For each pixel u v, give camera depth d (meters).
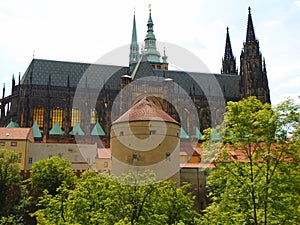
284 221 39.00
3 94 174.50
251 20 194.38
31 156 121.50
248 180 41.91
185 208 50.72
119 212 45.59
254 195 40.84
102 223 43.84
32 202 94.50
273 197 39.97
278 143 40.59
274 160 40.38
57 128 162.50
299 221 38.75
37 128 160.75
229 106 43.88
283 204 38.62
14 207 87.62
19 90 171.50
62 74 179.62
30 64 182.62
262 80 186.25
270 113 41.81
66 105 166.75
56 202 48.06
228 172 43.09
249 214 40.56
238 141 42.53
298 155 40.59
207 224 46.25
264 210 40.06
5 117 170.50
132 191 46.25
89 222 44.50
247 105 44.28
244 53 191.75
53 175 97.69
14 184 93.50
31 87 168.62
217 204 44.28
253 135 41.97
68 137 158.12
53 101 168.75
